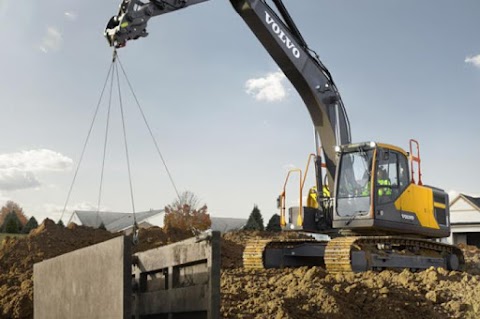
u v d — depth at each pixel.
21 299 10.98
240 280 10.95
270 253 14.04
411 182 14.16
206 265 4.89
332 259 12.42
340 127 15.32
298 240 14.42
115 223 62.81
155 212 62.19
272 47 14.36
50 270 6.61
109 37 9.81
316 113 15.20
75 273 5.77
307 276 10.66
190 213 38.50
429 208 14.74
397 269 13.25
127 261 4.74
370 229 13.45
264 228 43.16
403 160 14.03
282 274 12.19
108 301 4.93
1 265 15.43
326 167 15.08
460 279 11.32
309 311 8.55
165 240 17.94
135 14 9.94
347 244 12.51
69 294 5.91
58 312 6.24
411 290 10.18
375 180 13.10
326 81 15.31
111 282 4.90
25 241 16.50
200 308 4.78
